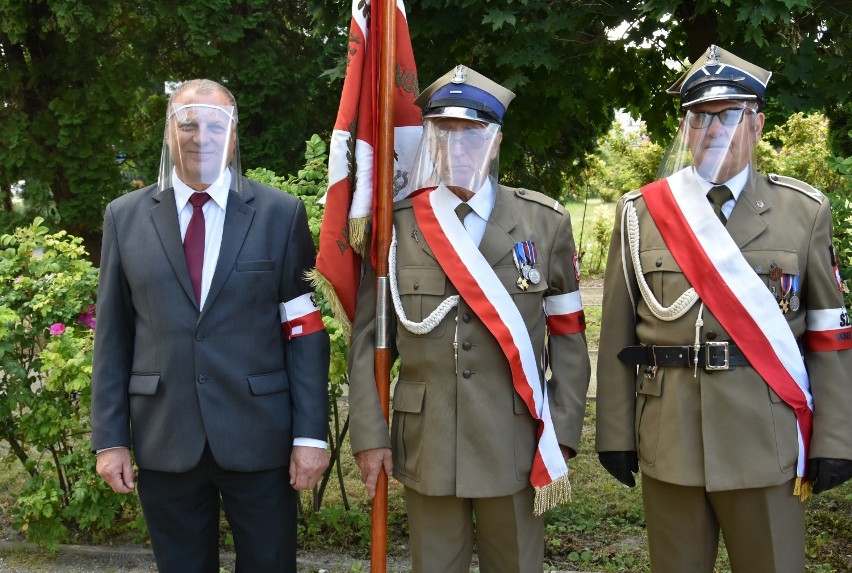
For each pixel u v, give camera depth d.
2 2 8.15
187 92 2.31
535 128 5.45
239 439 2.32
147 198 2.42
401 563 3.60
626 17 4.32
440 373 2.28
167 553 2.40
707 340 2.29
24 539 3.89
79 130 8.61
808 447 2.29
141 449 2.35
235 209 2.37
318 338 2.45
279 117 7.91
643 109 5.47
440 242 2.30
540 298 2.33
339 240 2.43
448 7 4.42
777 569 2.29
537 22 4.35
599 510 4.12
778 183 2.41
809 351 2.35
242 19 7.75
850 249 3.46
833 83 4.33
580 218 14.54
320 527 3.91
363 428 2.31
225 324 2.32
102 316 2.37
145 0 8.23
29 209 8.79
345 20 4.71
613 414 2.46
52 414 3.71
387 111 2.40
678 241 2.34
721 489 2.23
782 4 3.76
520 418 2.29
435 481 2.25
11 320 3.59
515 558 2.31
